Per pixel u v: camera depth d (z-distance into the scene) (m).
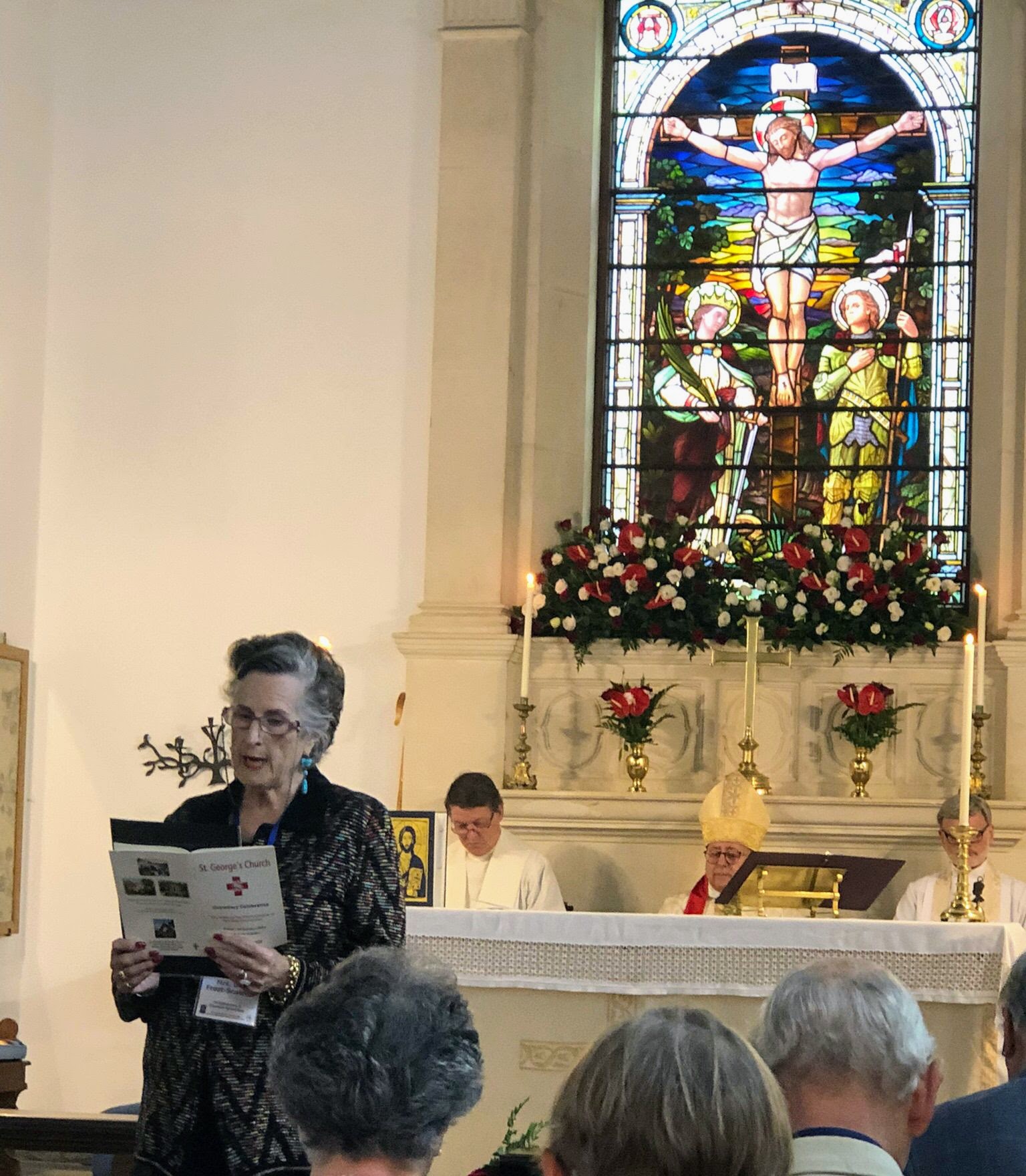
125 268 8.13
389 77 8.12
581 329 8.18
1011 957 4.23
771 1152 1.60
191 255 8.12
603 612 7.54
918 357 8.20
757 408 8.27
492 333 7.85
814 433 8.22
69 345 8.11
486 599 7.68
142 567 7.93
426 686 7.59
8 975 7.60
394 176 8.06
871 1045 2.16
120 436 8.03
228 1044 2.88
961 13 8.41
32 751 7.84
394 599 7.81
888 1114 2.18
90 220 8.18
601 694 7.46
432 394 7.84
